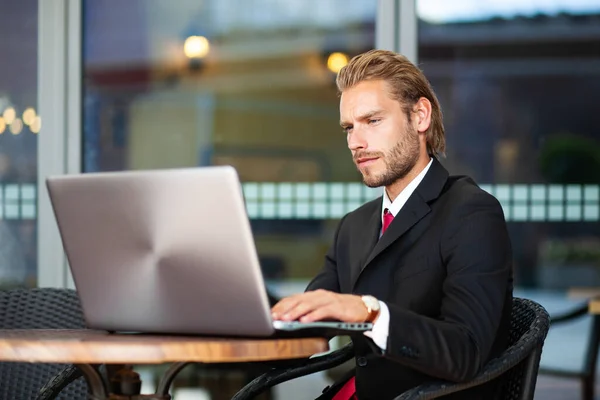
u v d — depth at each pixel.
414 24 5.42
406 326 2.61
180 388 5.69
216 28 5.51
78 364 2.60
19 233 5.51
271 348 2.40
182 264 2.47
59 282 5.48
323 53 5.50
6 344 2.35
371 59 3.21
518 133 5.44
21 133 5.52
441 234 2.96
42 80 5.48
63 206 2.62
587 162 5.43
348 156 5.49
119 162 5.52
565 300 5.47
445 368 2.63
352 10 5.47
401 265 3.02
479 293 2.77
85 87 5.54
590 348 5.48
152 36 5.52
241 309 2.43
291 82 5.50
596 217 5.43
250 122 5.51
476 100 5.44
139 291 2.56
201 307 2.48
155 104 5.52
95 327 2.69
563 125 5.44
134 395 2.65
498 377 3.00
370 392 3.04
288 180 5.50
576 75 5.43
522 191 5.45
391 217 3.21
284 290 5.48
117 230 2.55
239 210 2.36
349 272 3.36
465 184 3.10
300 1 5.50
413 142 3.18
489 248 2.86
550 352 5.52
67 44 5.50
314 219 5.49
